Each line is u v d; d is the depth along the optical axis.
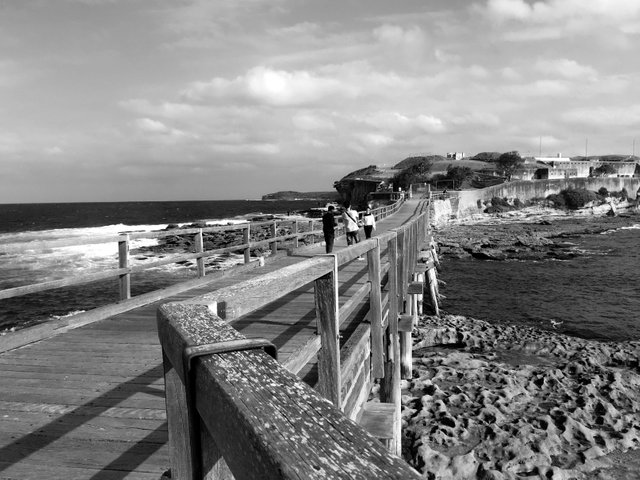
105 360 5.45
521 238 52.69
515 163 117.19
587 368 14.18
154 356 5.57
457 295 29.50
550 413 10.71
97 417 4.02
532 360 15.87
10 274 30.88
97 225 92.94
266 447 0.79
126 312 7.85
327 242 14.48
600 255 45.25
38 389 4.63
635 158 183.75
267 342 1.27
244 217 105.75
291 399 0.95
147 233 8.16
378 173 128.12
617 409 11.49
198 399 1.19
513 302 27.52
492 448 9.13
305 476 0.69
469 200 87.94
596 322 22.95
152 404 4.25
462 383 12.80
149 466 3.28
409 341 12.99
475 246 47.84
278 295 2.32
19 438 3.69
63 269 32.78
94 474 3.20
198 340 1.28
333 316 3.37
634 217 90.19
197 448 1.23
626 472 8.67
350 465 0.72
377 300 5.64
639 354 15.52
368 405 6.29
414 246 14.11
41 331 5.81
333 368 3.41
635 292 29.50
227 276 11.02
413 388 12.23
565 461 8.97
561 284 32.28
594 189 108.31
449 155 155.50
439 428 9.78
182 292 9.39
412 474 0.70
